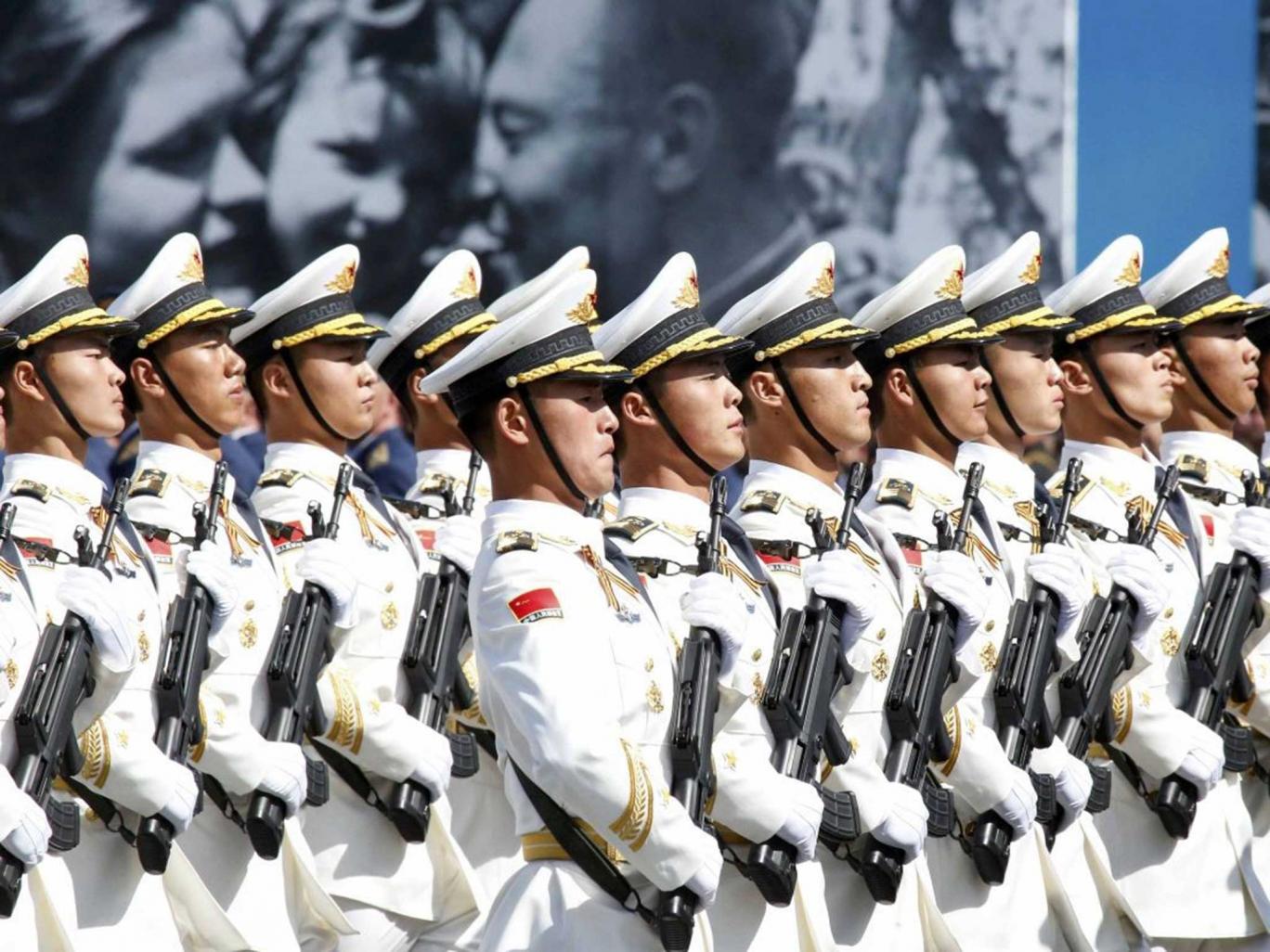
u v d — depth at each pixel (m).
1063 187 32.66
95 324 16.19
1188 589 20.69
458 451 21.25
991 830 17.95
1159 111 33.00
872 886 16.81
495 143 30.14
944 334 18.77
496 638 14.48
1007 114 32.38
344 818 18.62
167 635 16.25
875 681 17.09
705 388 16.41
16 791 14.48
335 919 18.00
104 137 28.81
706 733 14.90
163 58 28.91
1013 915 18.59
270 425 19.38
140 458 17.91
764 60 31.14
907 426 19.03
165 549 17.27
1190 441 22.80
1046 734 18.48
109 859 16.03
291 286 19.12
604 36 30.41
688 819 14.35
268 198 29.30
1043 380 19.91
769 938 16.16
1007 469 19.92
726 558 16.45
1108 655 19.19
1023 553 19.59
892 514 18.77
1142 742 19.73
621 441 16.64
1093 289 21.14
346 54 29.47
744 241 31.20
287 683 17.34
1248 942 20.95
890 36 31.73
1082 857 19.81
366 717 18.05
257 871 17.62
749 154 31.14
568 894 14.76
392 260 29.75
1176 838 20.31
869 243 31.84
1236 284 33.62
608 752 14.04
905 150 31.92
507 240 30.23
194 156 29.05
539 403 15.00
